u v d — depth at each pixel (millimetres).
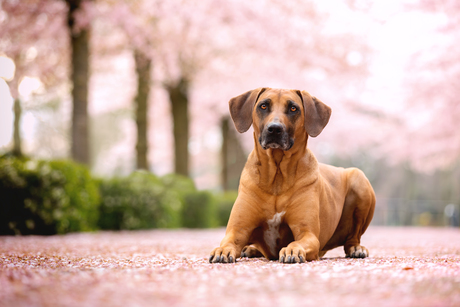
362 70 21688
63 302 2367
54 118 46156
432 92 21531
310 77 22781
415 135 26734
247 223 4551
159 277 3152
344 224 5340
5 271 3480
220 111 24859
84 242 7926
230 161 32531
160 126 30375
